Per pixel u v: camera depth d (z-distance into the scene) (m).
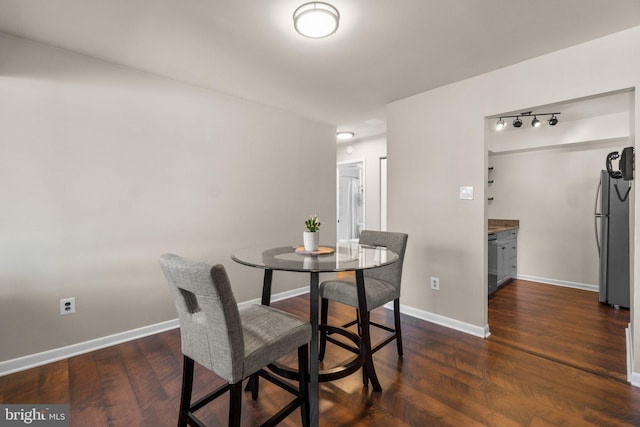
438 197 2.91
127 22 1.88
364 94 3.08
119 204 2.49
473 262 2.70
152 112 2.64
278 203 3.60
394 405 1.77
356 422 1.63
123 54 2.29
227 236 3.16
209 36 2.04
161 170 2.71
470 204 2.71
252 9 1.74
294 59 2.35
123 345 2.46
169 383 1.97
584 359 2.26
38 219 2.16
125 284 2.54
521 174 4.66
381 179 4.91
